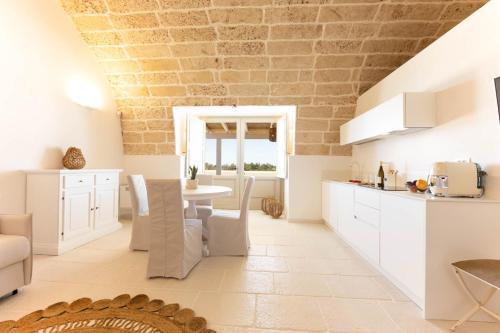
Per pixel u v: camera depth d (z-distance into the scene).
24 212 2.96
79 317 1.75
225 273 2.51
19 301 1.94
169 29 3.51
